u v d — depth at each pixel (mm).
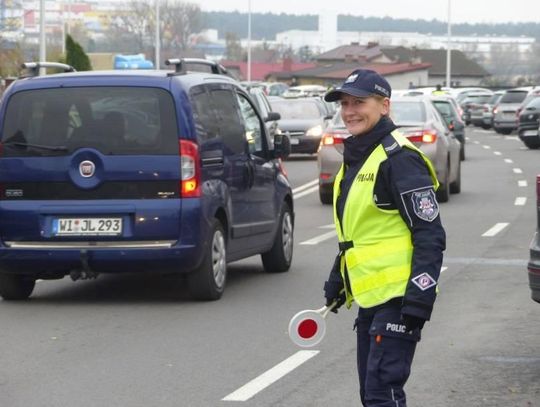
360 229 7152
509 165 40594
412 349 7078
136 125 13906
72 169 13930
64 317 13484
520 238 20344
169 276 16719
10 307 14258
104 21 183000
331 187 27594
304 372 10602
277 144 16438
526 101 56031
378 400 7004
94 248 13883
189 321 13109
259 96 36938
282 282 15891
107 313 13711
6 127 14180
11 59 62906
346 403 9492
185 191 13797
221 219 14688
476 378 10391
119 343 11961
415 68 164875
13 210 14070
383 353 7016
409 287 6914
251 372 10617
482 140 61719
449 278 16047
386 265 7062
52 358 11305
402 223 7102
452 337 12156
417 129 26422
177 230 13797
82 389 10078
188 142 13820
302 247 19766
